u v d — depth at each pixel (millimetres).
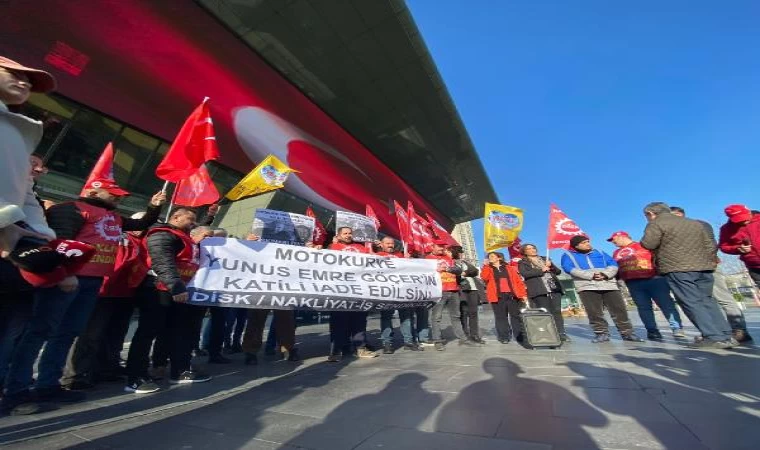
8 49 6801
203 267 4016
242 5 11805
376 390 3111
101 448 1971
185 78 10477
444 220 31172
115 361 3980
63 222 3039
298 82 15406
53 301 2824
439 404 2588
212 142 3969
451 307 6148
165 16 10477
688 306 4586
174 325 3844
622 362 3797
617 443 1772
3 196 1129
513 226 6723
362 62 14562
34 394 2867
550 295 6332
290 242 5754
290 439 2043
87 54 8180
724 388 2629
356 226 6414
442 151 21172
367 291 5016
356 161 18797
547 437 1889
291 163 13953
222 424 2334
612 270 5777
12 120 1243
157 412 2641
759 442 1694
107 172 3678
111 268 3371
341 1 12031
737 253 4887
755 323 7316
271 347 5812
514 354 4734
